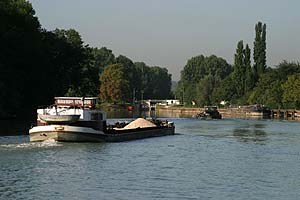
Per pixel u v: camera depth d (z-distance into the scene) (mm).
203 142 84625
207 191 43844
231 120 177250
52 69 142875
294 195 43188
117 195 41531
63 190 42844
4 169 51625
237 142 85500
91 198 40406
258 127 131000
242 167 56688
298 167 57312
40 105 136750
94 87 164375
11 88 121062
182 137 95312
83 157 61125
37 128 74125
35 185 44469
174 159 61938
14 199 39750
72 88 160375
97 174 50094
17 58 126125
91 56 164250
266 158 64500
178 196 41719
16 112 129500
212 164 58469
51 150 66125
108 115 196625
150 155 65062
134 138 87812
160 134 97938
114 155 63875
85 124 76000
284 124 147625
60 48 148625
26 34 130750
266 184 47438
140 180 47594
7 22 129375
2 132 91250
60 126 73312
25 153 62781
